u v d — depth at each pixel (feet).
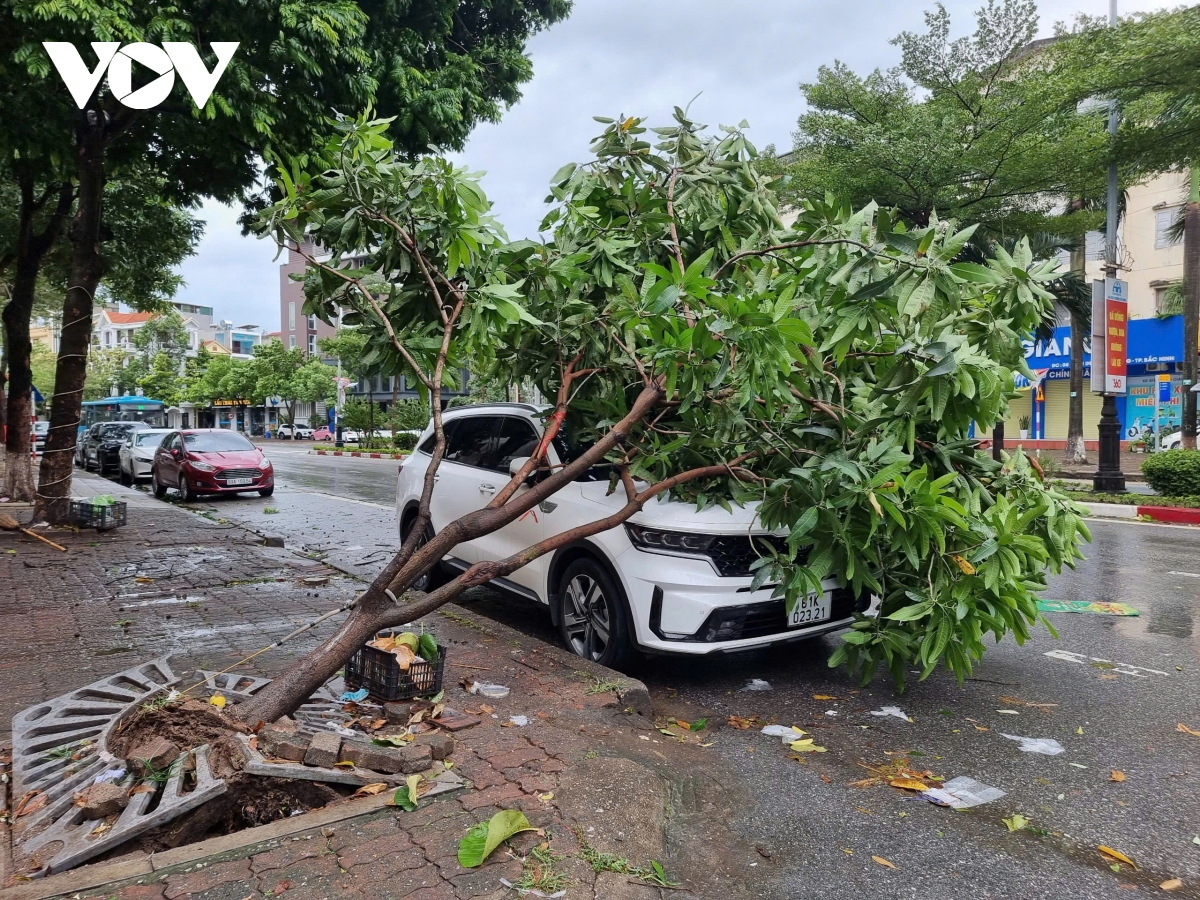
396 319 14.16
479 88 33.47
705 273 16.48
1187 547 33.55
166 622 18.97
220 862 8.34
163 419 157.38
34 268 41.83
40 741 11.05
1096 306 51.39
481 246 13.21
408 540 12.49
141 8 23.18
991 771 12.17
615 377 14.89
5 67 24.63
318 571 25.80
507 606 22.93
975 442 14.39
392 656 12.66
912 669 17.26
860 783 11.71
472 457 21.91
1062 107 48.93
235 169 33.01
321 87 27.58
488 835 8.48
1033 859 9.66
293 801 9.85
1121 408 93.61
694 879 9.01
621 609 15.64
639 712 14.15
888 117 55.98
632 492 13.53
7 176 42.34
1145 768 12.28
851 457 12.84
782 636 15.38
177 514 42.47
